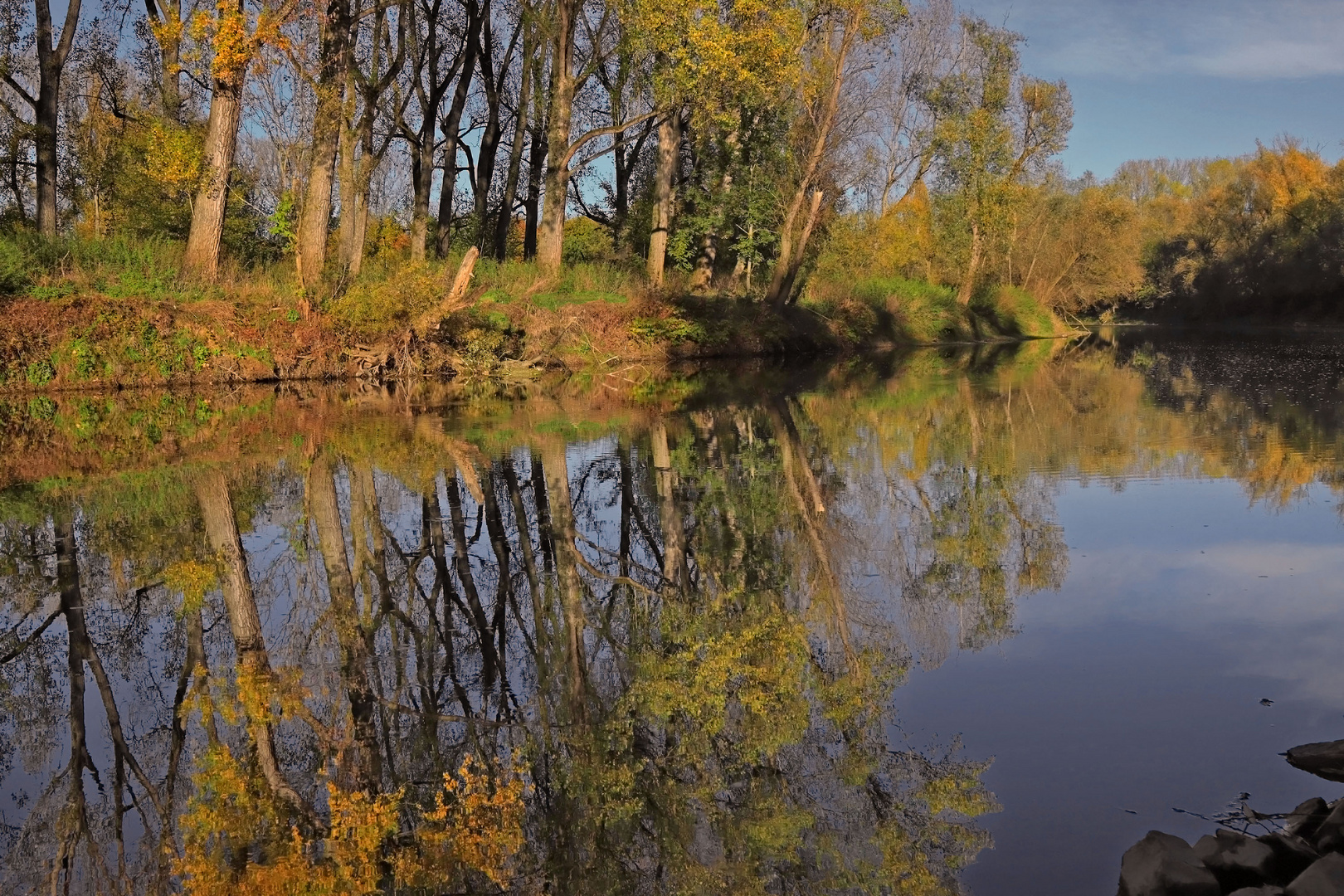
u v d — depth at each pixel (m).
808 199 31.08
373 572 6.89
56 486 9.69
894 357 31.36
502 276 25.59
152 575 6.75
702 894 3.29
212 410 16.23
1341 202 50.16
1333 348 31.88
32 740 4.44
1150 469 10.44
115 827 3.76
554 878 3.44
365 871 3.49
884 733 4.30
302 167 20.59
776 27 24.16
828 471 10.89
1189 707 4.39
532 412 16.34
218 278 20.84
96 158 26.94
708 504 9.22
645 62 26.00
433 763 4.25
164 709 4.74
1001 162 41.22
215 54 18.78
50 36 22.22
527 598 6.37
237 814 3.85
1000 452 11.98
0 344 17.30
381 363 21.08
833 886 3.29
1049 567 6.79
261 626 5.82
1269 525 7.72
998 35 40.75
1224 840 3.09
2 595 6.33
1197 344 35.84
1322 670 4.76
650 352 26.00
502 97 36.00
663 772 4.14
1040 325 46.12
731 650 5.43
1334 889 2.67
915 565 7.05
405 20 25.14
